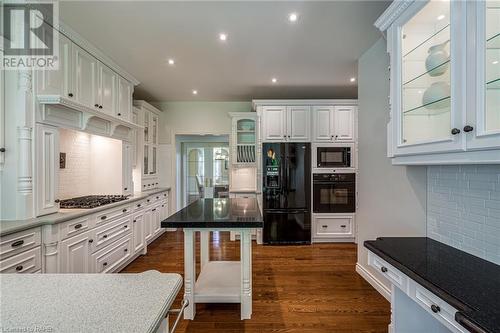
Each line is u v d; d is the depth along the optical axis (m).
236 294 2.17
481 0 1.07
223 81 3.82
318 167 4.22
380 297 2.46
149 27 2.32
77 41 2.49
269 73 3.50
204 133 5.05
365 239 2.81
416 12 1.43
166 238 4.52
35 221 1.93
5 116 1.96
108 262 2.77
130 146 3.63
